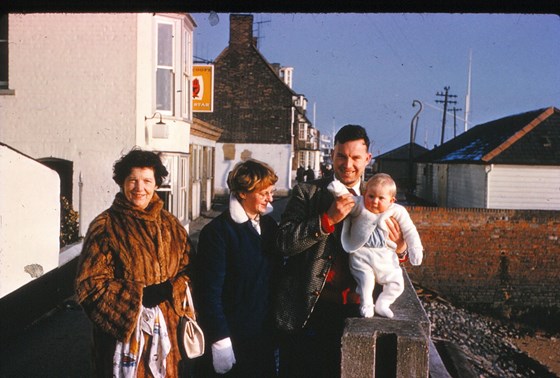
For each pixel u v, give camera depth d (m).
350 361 2.74
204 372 3.18
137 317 2.90
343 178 3.17
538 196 21.16
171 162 13.57
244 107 34.81
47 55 11.38
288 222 3.06
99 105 11.42
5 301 5.61
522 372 10.75
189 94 14.77
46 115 11.43
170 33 13.33
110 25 11.32
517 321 14.22
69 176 11.63
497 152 21.36
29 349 5.49
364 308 2.97
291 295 3.08
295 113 42.62
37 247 5.89
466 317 13.49
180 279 3.16
